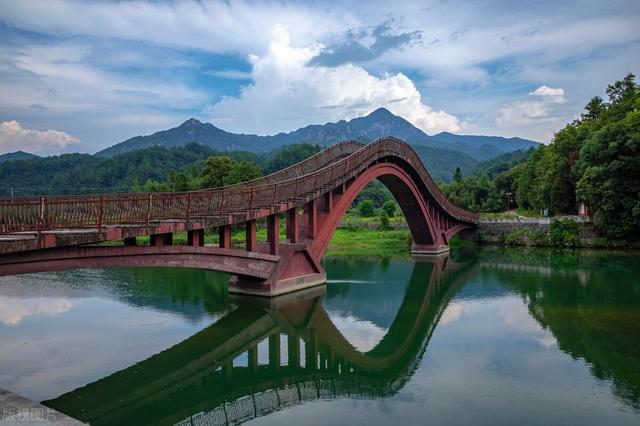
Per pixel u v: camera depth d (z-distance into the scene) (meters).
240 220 27.27
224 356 21.36
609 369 18.23
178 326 25.23
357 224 88.31
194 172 108.44
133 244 22.44
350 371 19.66
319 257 36.38
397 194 52.38
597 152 56.59
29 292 33.59
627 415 14.36
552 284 36.38
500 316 27.02
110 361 19.64
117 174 140.25
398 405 15.48
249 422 14.65
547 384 16.86
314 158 40.66
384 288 36.84
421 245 61.59
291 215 33.72
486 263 50.38
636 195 54.97
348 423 14.37
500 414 14.56
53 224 17.27
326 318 27.86
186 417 15.13
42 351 20.53
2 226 15.77
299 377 18.97
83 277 40.78
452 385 16.98
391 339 24.17
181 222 22.75
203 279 40.06
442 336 23.22
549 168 75.19
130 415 15.21
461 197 111.00
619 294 31.92
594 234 61.31
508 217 75.81
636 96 70.56
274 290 31.50
